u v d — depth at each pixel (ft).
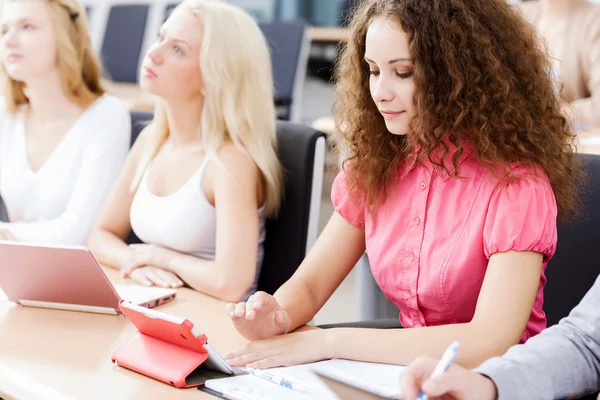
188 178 6.19
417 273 4.64
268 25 13.39
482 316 4.10
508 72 4.38
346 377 3.78
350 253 5.13
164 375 3.80
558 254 5.24
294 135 6.31
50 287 4.87
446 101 4.35
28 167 7.53
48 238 7.07
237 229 5.82
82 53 7.53
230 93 6.03
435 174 4.59
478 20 4.36
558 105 4.63
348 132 4.96
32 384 3.80
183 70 6.00
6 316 4.83
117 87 13.83
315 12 22.76
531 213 4.22
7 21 7.23
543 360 3.51
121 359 3.99
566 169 4.57
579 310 3.73
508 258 4.19
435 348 4.03
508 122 4.35
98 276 4.66
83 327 4.62
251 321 4.35
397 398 3.55
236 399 3.57
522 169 4.35
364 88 4.84
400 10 4.28
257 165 6.08
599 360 3.61
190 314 5.01
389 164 4.80
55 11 7.27
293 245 6.27
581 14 10.91
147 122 7.63
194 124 6.24
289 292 4.94
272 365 4.06
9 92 7.57
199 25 6.01
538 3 11.98
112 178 7.41
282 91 13.05
